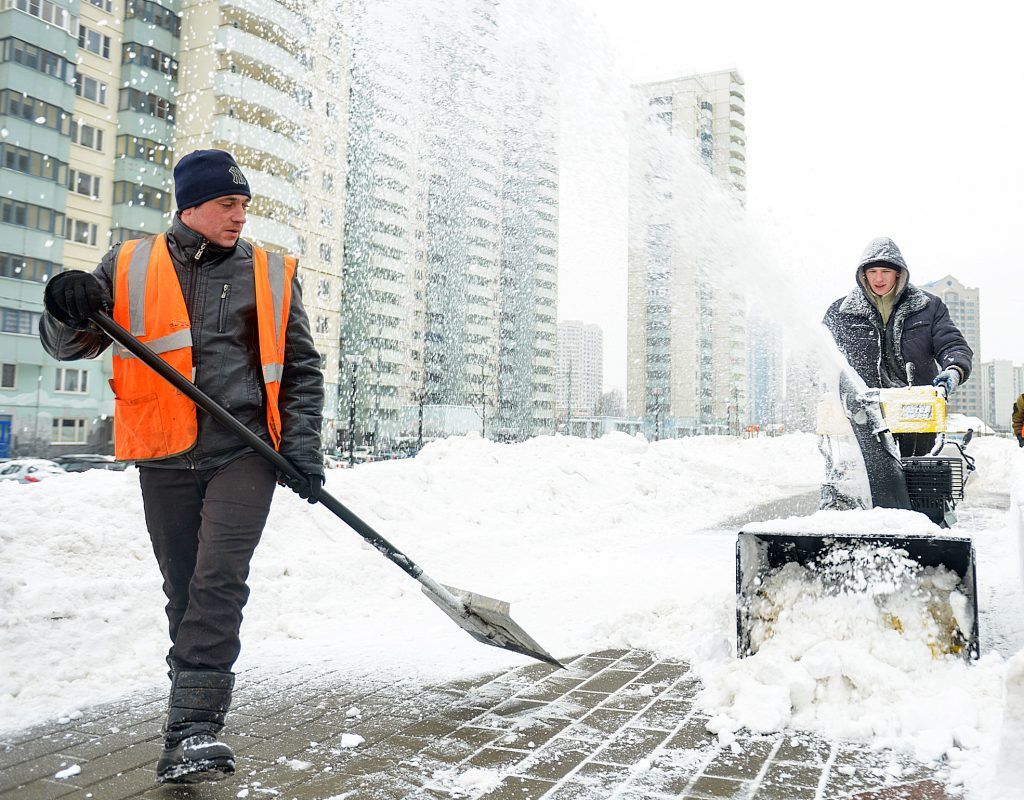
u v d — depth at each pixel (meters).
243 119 37.62
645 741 2.52
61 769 2.34
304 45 36.78
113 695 3.08
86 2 36.16
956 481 3.79
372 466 7.88
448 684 3.19
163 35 37.12
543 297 58.31
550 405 61.22
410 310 51.59
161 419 2.41
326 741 2.57
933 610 2.83
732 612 3.75
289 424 2.56
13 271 33.69
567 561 6.11
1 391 33.25
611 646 3.75
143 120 37.00
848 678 2.73
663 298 55.31
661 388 59.91
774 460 17.86
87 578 4.29
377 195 46.59
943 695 2.58
